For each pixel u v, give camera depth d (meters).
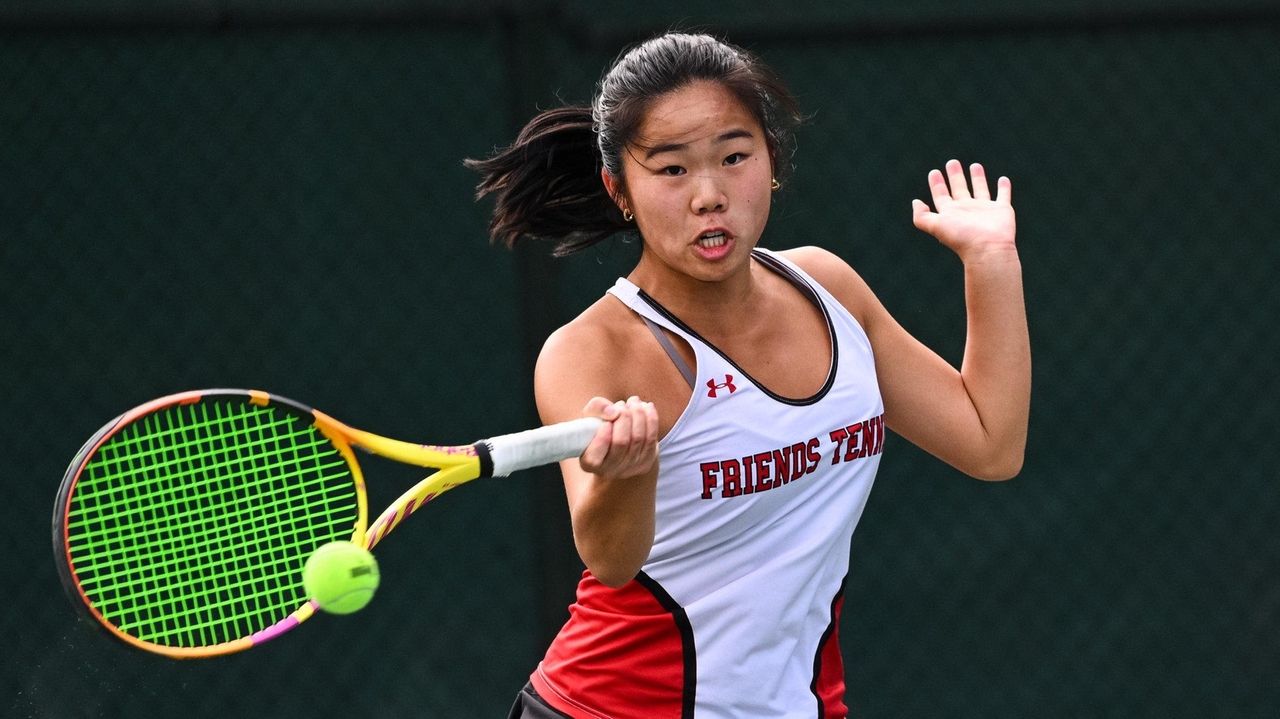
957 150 17.77
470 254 17.31
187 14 14.72
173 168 16.80
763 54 15.75
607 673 9.20
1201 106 17.89
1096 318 17.52
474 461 8.22
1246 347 17.58
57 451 16.16
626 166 8.65
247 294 16.84
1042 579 16.84
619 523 8.09
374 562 7.84
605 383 8.81
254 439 14.34
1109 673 16.78
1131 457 17.17
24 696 15.49
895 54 17.72
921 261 17.61
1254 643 16.95
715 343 8.94
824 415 8.98
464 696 16.36
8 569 15.73
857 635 16.66
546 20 15.23
